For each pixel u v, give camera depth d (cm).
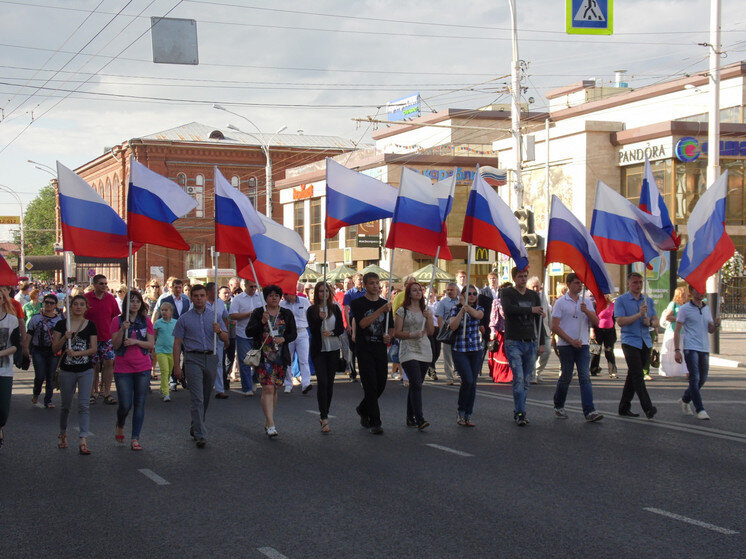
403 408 1292
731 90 4372
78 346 949
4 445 997
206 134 6675
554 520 645
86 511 688
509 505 690
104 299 1353
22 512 686
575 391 1487
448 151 4616
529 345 1112
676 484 761
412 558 558
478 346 1105
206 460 892
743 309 3641
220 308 1383
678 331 1159
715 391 1470
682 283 3312
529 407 1275
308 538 605
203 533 621
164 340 1396
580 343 1124
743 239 3931
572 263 1148
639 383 1134
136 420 966
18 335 971
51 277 10081
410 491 743
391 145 4712
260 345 1027
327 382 1071
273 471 834
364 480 788
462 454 909
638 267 3309
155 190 1048
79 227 1036
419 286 1077
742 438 995
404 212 1141
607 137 4000
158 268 6022
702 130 3781
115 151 6419
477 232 1126
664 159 3797
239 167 6419
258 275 1270
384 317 1062
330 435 1045
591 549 573
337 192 1132
